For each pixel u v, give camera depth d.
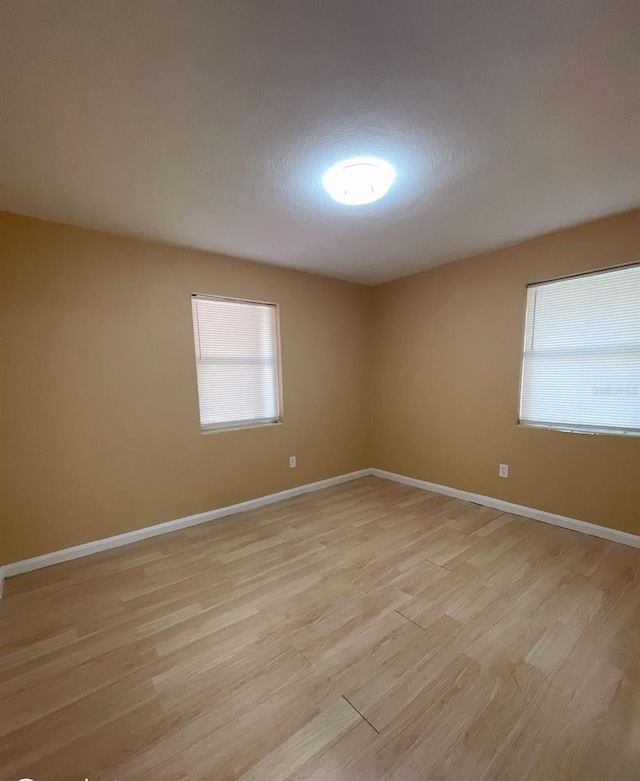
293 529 2.97
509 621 1.83
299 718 1.33
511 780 1.12
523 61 1.20
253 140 1.58
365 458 4.50
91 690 1.47
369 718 1.33
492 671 1.53
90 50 1.12
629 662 1.56
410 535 2.80
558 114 1.45
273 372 3.66
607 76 1.26
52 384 2.46
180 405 3.02
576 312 2.77
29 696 1.45
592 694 1.41
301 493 3.84
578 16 1.05
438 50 1.16
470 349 3.43
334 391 4.12
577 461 2.79
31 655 1.67
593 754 1.19
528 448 3.07
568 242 2.71
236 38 1.10
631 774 1.13
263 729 1.29
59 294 2.46
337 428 4.17
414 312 3.92
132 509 2.81
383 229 2.62
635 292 2.49
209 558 2.53
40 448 2.43
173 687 1.48
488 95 1.34
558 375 2.90
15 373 2.33
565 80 1.28
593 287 2.67
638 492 2.52
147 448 2.87
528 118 1.47
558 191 2.10
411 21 1.06
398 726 1.29
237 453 3.37
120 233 2.64
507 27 1.08
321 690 1.45
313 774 1.14
